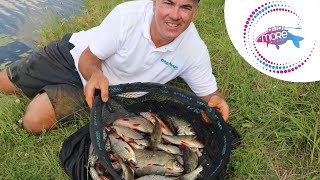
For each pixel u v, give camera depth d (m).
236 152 1.16
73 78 1.27
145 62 1.08
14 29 1.74
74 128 1.24
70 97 1.23
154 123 1.13
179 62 1.09
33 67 1.30
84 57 1.10
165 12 0.94
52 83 1.29
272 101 1.32
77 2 1.92
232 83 1.39
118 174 0.99
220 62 1.48
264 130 1.23
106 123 1.11
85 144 1.09
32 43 1.67
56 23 1.74
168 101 1.15
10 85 1.35
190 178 1.01
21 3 1.90
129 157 1.05
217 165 1.01
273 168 1.14
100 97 1.02
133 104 1.16
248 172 1.12
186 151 1.09
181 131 1.14
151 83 1.07
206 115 1.08
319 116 1.24
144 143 1.09
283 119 1.26
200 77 1.14
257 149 1.17
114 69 1.14
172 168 1.05
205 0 1.81
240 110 1.30
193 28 1.08
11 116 1.28
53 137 1.22
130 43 1.05
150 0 1.05
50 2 1.92
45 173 1.12
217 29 1.64
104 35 1.06
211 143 1.08
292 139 1.20
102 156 0.94
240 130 1.24
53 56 1.28
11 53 1.62
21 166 1.14
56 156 1.16
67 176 1.10
